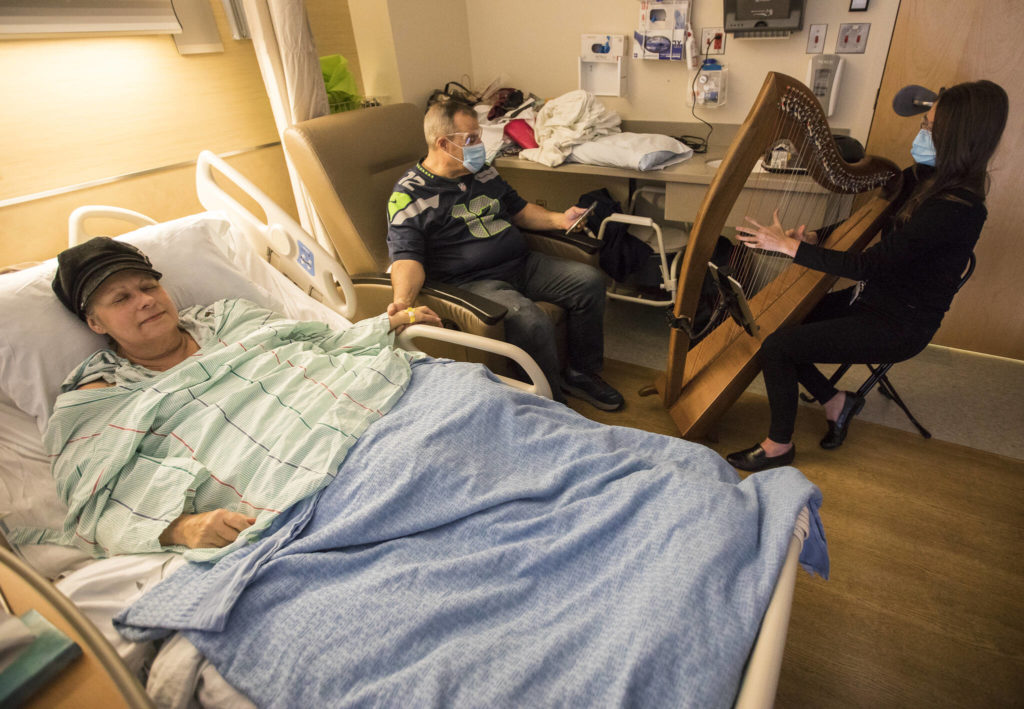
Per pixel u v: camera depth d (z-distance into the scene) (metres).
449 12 2.99
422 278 1.97
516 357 1.52
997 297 2.33
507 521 1.07
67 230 1.79
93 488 1.15
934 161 1.54
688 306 1.68
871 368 1.90
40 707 0.60
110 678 0.61
